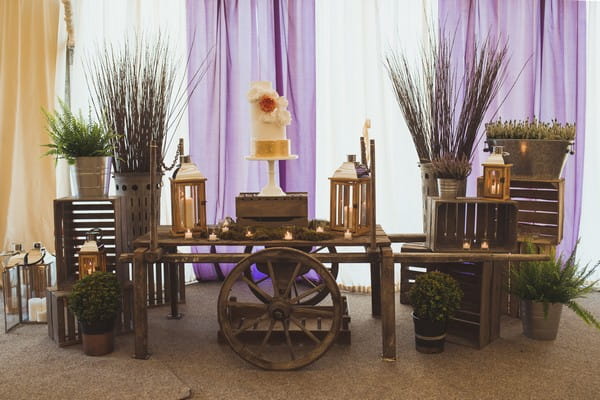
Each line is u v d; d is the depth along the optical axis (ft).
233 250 16.47
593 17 16.35
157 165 13.97
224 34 15.81
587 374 10.50
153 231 11.06
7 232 15.65
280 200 11.94
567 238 16.11
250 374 10.59
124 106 13.82
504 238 12.77
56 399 9.53
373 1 15.70
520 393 9.78
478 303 11.91
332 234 11.51
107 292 11.22
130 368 10.72
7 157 15.60
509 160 13.03
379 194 16.08
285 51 16.10
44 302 13.39
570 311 14.06
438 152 14.30
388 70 15.44
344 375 10.50
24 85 15.37
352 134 16.06
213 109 15.89
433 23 15.64
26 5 15.26
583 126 16.05
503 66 15.80
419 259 10.98
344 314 12.23
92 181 12.37
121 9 15.38
